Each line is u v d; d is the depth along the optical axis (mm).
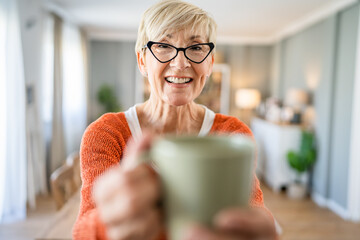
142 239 279
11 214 3277
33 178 3855
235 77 6691
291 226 3244
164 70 695
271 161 4574
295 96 4516
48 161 4465
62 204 1664
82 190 537
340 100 3643
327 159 3854
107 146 641
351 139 3395
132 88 6672
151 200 275
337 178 3699
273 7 4117
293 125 4473
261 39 6570
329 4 3799
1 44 2967
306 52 4781
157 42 673
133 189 269
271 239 247
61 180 1712
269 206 3828
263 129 5008
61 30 4562
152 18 671
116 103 6562
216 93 6613
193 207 261
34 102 3805
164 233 292
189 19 650
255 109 6688
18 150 3271
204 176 255
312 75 4527
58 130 4469
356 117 3283
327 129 3842
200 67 686
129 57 6609
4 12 2990
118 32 6379
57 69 4438
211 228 262
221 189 260
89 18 5074
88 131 664
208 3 4008
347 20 3514
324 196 3896
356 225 3283
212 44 688
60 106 4535
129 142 714
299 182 4348
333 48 3734
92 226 392
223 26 5508
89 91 6379
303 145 4105
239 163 263
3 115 3021
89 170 589
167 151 267
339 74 3674
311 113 4461
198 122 792
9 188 3225
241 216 241
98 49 6590
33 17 3752
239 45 6641
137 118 752
